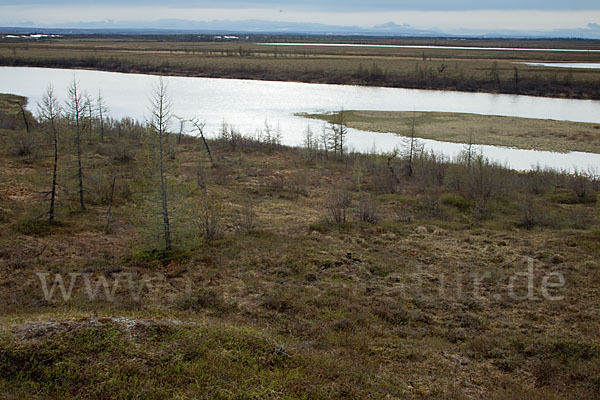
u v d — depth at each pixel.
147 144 16.97
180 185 16.97
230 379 8.43
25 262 14.20
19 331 8.85
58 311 10.98
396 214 22.70
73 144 20.56
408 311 12.34
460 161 34.44
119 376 8.16
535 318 12.09
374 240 18.14
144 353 8.80
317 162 35.78
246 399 7.98
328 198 25.88
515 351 10.49
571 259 15.96
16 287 12.63
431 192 27.03
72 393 7.76
